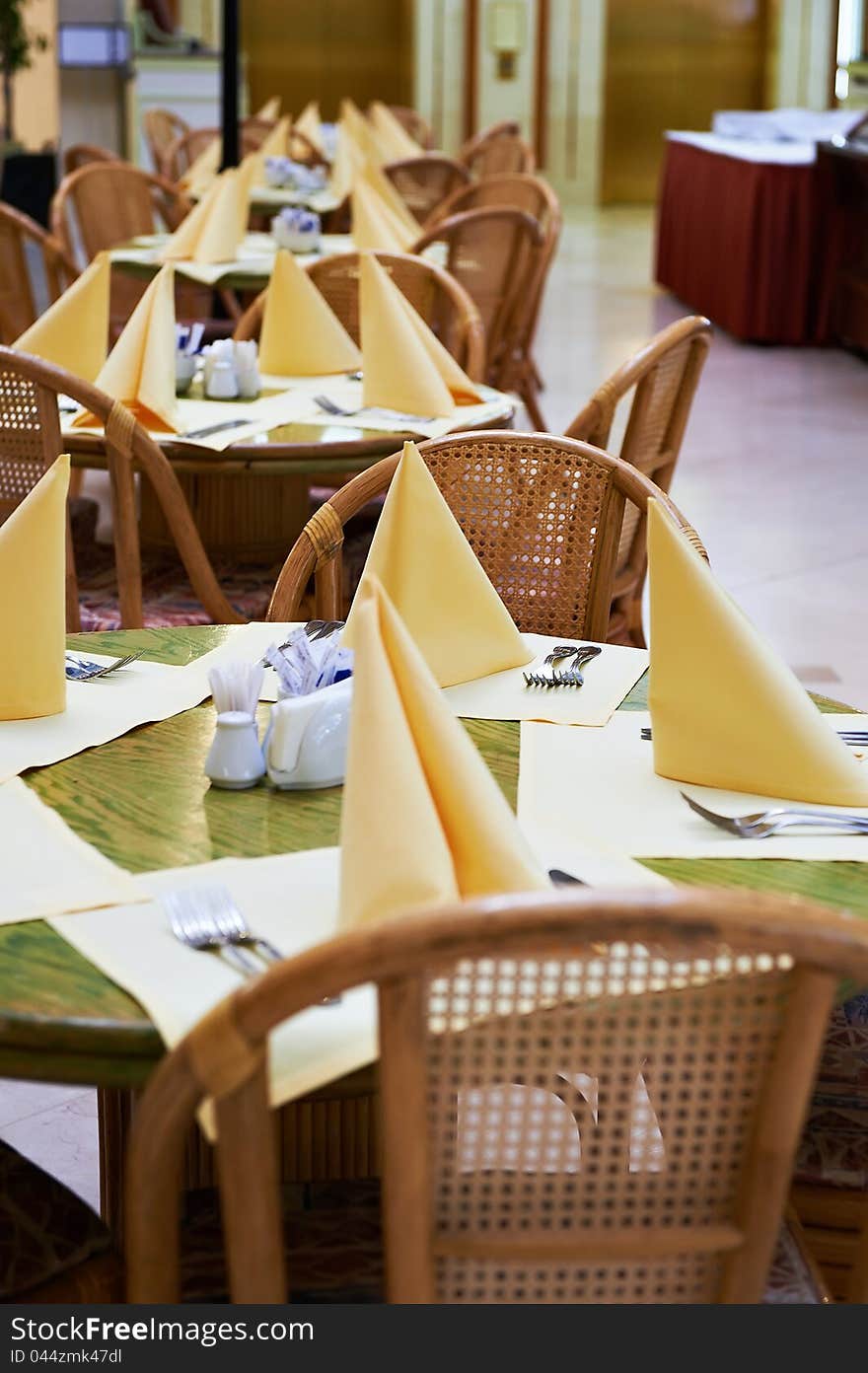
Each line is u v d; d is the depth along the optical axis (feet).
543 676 5.79
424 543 5.66
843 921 2.89
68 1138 7.26
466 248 17.04
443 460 7.15
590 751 5.20
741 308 29.01
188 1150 5.08
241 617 9.49
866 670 13.55
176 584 10.71
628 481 6.99
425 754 3.91
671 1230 3.22
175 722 5.36
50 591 5.27
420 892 3.71
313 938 3.91
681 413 10.04
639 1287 3.31
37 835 4.47
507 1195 3.22
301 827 4.59
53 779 4.87
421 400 10.12
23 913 4.02
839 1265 5.14
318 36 50.90
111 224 20.30
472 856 3.84
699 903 2.81
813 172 28.25
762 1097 3.12
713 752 4.90
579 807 4.74
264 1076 3.00
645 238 45.55
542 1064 3.13
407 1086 2.96
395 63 51.34
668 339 9.39
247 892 4.16
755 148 31.01
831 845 4.53
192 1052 2.96
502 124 28.96
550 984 3.61
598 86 51.29
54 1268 4.18
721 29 50.90
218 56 37.35
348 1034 3.50
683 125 52.03
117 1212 5.38
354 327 13.32
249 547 11.48
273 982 2.88
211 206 16.61
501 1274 3.27
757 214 28.45
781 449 21.24
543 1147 3.22
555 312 31.99
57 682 5.33
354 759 3.88
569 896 2.81
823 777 4.83
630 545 9.48
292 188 22.85
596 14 50.52
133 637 6.21
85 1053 3.55
